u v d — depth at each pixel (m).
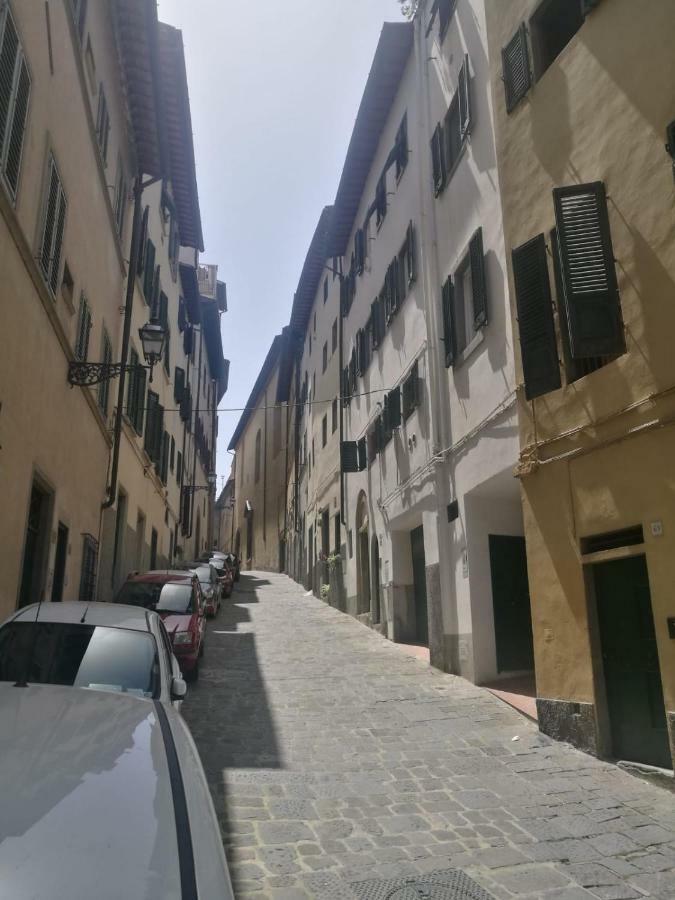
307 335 37.50
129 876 1.81
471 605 11.97
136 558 21.09
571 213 8.01
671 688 6.57
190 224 28.94
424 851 5.15
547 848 5.24
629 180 7.73
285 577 43.47
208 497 56.88
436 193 14.62
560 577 8.34
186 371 34.56
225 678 11.80
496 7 10.80
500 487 11.79
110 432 16.27
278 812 5.84
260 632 18.33
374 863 4.92
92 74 13.19
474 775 6.98
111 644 5.05
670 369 7.01
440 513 13.28
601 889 4.60
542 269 8.97
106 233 15.04
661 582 6.83
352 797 6.28
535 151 9.47
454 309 13.28
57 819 2.02
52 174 10.25
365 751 7.75
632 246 7.59
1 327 8.18
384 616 18.17
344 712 9.55
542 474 8.80
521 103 9.93
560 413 8.57
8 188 8.02
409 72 17.61
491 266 11.53
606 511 7.68
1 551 8.65
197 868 1.96
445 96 14.48
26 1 8.46
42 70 9.41
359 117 20.42
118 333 17.16
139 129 17.59
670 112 7.26
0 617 8.75
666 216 7.18
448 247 13.88
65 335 11.20
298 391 40.88
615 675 7.60
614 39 8.18
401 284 17.48
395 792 6.45
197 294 34.03
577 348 7.59
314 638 17.42
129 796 2.26
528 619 12.40
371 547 19.94
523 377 9.25
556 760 7.48
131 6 14.30
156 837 2.04
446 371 13.73
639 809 6.06
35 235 9.43
